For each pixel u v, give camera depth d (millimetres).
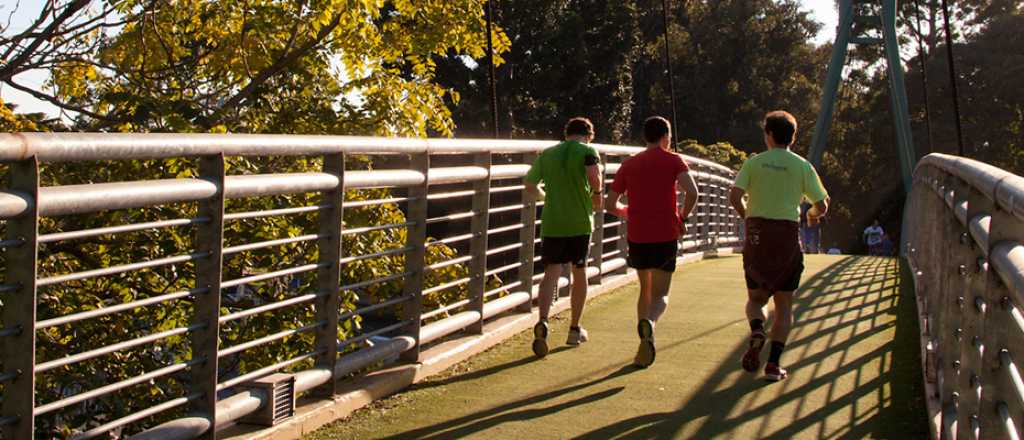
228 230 8898
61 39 9352
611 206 7203
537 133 42562
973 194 3955
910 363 6816
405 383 6113
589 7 43781
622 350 7375
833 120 65438
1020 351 2842
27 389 3365
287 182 4738
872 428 5152
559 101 43562
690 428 5176
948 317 4668
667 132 7059
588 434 5062
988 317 3215
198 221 4148
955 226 4691
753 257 6367
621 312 9266
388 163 12961
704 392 6000
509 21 41438
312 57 12375
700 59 69062
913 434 5039
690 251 17094
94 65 9664
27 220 3307
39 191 3318
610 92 44406
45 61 9156
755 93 68875
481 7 14336
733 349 7445
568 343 7531
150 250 7863
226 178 4273
